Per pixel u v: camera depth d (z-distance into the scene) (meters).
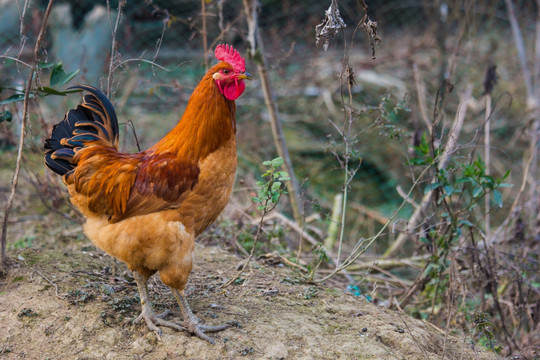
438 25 9.90
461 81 11.67
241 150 9.38
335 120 11.51
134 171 3.19
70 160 3.33
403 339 3.62
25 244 5.76
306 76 12.03
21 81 5.87
